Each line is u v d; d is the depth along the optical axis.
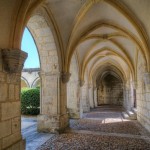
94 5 6.00
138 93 9.33
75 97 10.30
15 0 3.43
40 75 6.83
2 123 3.23
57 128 6.39
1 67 3.23
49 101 6.69
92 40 9.26
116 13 6.36
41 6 5.21
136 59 9.34
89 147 4.78
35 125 8.05
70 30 6.50
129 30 7.04
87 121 9.21
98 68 17.02
